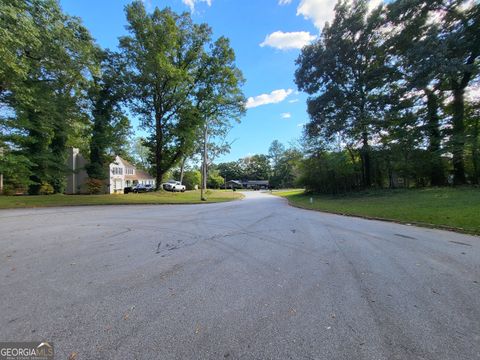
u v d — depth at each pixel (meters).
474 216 9.31
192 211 14.76
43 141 22.47
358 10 25.67
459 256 5.43
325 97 27.08
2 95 17.98
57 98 20.11
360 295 3.54
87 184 29.08
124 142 30.25
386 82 23.84
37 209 15.47
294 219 11.30
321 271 4.52
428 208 12.03
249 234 7.76
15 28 12.96
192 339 2.54
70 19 17.97
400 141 22.83
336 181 29.81
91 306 3.21
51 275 4.28
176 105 28.17
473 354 2.30
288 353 2.34
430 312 3.06
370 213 12.54
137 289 3.74
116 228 8.68
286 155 88.25
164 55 24.72
